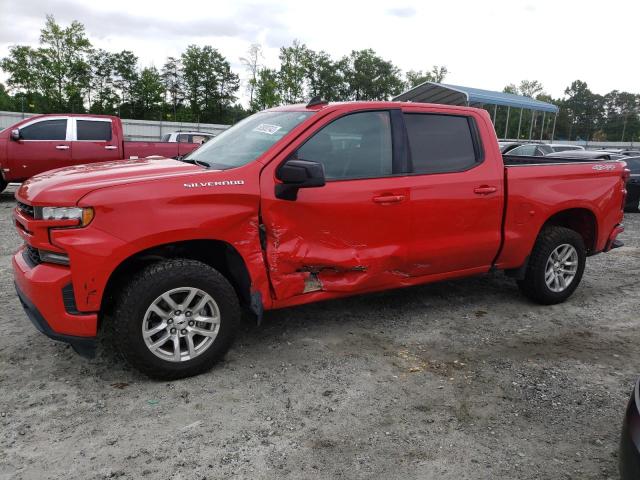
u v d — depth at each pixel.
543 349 4.16
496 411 3.22
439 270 4.45
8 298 5.01
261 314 3.66
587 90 110.06
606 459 2.77
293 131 3.79
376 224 4.00
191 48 69.38
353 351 4.02
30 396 3.26
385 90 77.19
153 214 3.21
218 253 3.77
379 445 2.85
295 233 3.71
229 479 2.55
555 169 4.90
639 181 12.66
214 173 3.47
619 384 3.60
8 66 57.88
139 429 2.94
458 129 4.51
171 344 3.51
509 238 4.68
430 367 3.79
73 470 2.59
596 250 5.34
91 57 62.56
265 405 3.22
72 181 3.28
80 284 3.11
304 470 2.63
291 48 54.66
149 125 40.69
